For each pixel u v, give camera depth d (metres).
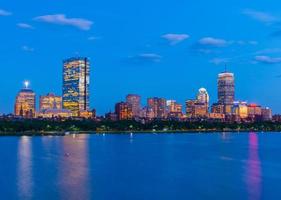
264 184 144.50
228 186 141.00
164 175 167.00
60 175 164.75
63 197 124.31
